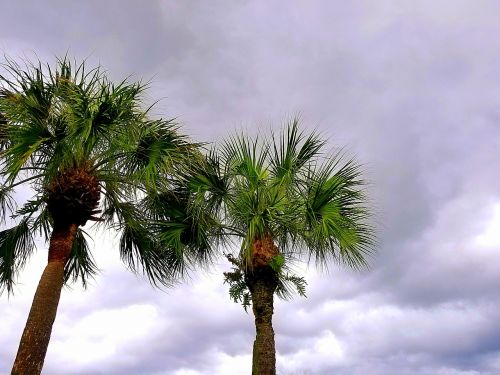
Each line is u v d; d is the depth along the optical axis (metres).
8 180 6.76
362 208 8.53
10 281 8.25
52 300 6.57
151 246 8.87
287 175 8.55
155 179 7.85
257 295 7.87
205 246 9.05
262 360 7.42
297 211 8.38
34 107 7.15
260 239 8.09
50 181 7.14
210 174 8.61
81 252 8.70
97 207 7.32
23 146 6.84
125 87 7.47
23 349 6.18
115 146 7.51
